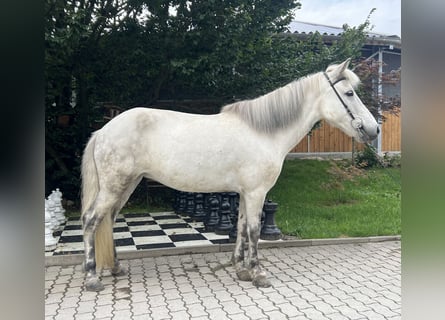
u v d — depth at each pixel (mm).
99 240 3492
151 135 3342
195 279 3682
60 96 7148
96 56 6871
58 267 4070
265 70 7055
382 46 11289
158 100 7801
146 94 7691
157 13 6457
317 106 3574
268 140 3482
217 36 6312
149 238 5047
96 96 7406
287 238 5137
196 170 3334
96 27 6551
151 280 3648
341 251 4727
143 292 3338
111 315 2869
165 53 6586
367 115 3461
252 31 6707
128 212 6898
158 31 6562
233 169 3391
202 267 4055
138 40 6691
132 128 3309
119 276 3754
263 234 5035
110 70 7094
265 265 4160
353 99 3475
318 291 3383
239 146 3363
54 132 7102
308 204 7355
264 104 3504
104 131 3373
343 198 7820
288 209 6918
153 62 6801
